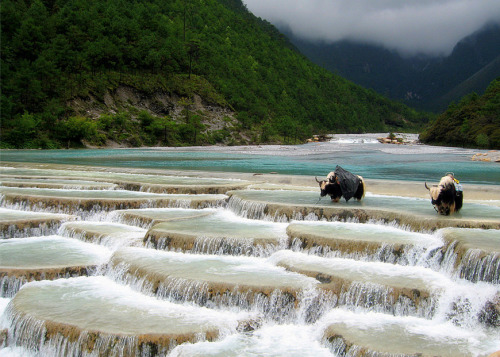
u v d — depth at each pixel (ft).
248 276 40.34
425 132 394.11
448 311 34.78
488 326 33.42
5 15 315.78
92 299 39.65
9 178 89.97
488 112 302.04
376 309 36.29
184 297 38.78
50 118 241.96
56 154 186.80
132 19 415.64
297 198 65.10
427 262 41.91
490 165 146.10
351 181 60.44
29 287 42.47
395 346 30.58
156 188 77.30
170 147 285.43
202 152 221.66
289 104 564.71
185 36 497.46
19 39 298.97
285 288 37.19
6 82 260.21
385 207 56.95
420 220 49.42
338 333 32.53
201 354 31.35
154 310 37.29
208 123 359.66
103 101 299.38
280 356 31.42
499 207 58.23
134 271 43.16
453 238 41.70
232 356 31.24
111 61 335.26
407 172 120.67
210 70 444.96
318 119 616.80
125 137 274.36
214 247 48.21
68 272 45.65
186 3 611.47
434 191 50.93
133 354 32.27
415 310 35.53
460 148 290.76
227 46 567.18
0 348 36.17
